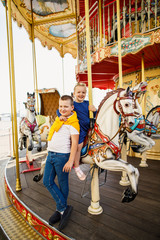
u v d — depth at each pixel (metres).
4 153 7.09
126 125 1.59
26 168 3.84
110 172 3.37
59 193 1.68
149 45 3.03
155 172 3.34
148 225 1.68
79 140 1.75
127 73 4.99
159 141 4.23
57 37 7.57
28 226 2.07
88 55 1.96
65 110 1.59
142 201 2.19
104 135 1.64
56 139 1.64
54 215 1.73
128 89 1.54
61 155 1.61
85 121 1.82
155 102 4.32
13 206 2.62
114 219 1.79
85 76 5.51
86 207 2.06
